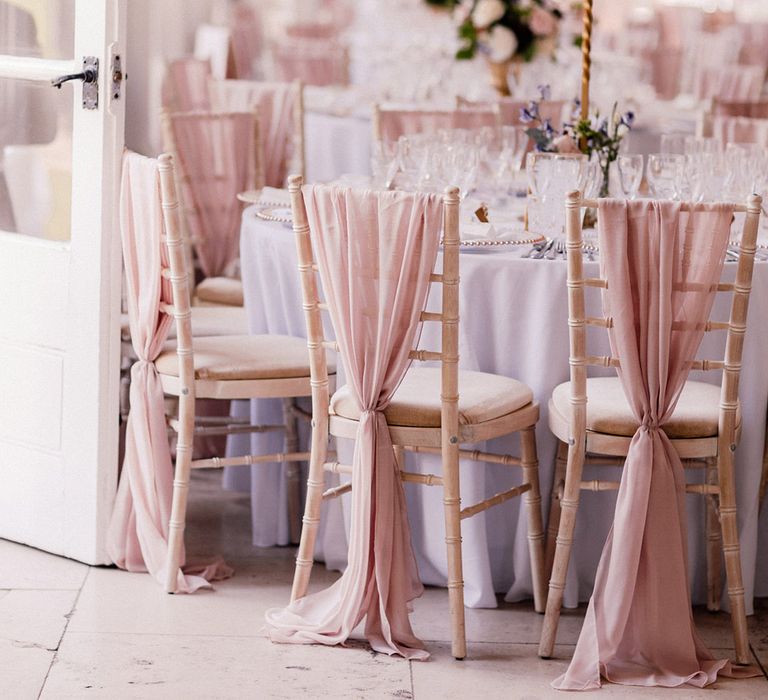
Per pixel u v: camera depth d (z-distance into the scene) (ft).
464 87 21.11
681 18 32.63
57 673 9.75
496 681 9.95
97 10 11.21
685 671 10.08
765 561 11.83
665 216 9.54
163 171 10.78
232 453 14.03
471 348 11.25
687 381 11.13
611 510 11.35
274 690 9.62
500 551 11.66
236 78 24.16
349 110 20.20
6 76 11.84
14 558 12.05
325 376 10.53
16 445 12.25
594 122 13.28
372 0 30.86
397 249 9.82
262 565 12.23
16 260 12.00
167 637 10.47
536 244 11.67
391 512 10.30
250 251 12.73
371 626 10.50
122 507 11.76
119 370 11.79
